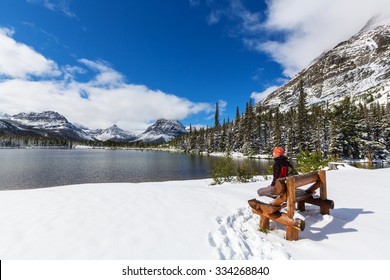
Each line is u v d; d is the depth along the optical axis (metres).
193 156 85.94
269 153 76.94
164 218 5.53
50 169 41.75
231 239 4.66
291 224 4.72
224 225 5.24
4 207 6.29
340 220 5.94
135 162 58.19
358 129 52.41
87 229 4.84
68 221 5.25
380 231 5.25
